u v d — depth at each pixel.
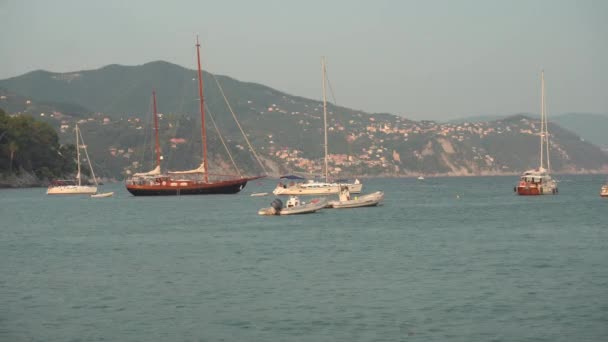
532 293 38.50
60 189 193.12
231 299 38.12
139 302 37.69
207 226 81.81
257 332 31.66
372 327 32.12
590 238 64.62
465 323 32.56
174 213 104.94
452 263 49.56
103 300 38.34
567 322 32.44
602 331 30.97
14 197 179.88
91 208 123.06
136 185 155.12
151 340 30.70
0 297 39.38
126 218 97.38
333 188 150.75
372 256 53.72
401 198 157.12
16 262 53.28
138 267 49.78
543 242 61.81
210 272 47.03
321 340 30.36
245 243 63.53
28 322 33.75
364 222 84.88
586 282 41.41
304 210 100.00
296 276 44.94
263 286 41.66
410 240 64.50
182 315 34.75
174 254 56.66
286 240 65.31
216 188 152.38
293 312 35.00
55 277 45.84
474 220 87.38
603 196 139.38
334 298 37.97
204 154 156.12
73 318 34.44
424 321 33.00
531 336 30.41
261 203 129.62
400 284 41.69
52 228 83.81
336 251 56.94
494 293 38.66
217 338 30.86
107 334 31.61
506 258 51.66
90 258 55.09
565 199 136.12
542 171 150.50
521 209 107.75
